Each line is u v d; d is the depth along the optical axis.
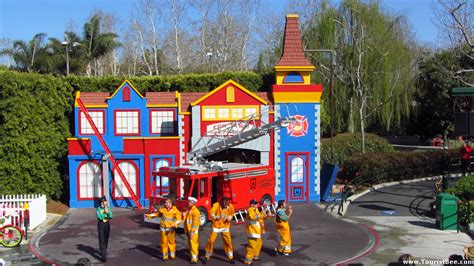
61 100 24.73
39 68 52.28
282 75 23.88
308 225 18.47
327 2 40.25
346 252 14.73
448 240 15.91
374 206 21.67
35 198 19.67
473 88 19.34
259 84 28.44
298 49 24.09
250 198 19.50
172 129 24.52
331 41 39.22
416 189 25.62
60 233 17.92
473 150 30.81
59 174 23.83
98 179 23.14
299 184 23.64
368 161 27.34
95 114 24.47
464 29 25.97
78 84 27.62
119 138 24.25
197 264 13.77
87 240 16.84
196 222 13.81
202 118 23.19
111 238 16.92
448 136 55.19
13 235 16.11
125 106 24.33
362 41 36.03
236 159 24.17
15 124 21.97
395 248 15.05
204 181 18.00
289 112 23.58
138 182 23.17
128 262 14.09
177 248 15.50
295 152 23.61
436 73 50.03
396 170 27.98
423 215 19.80
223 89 23.25
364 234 16.89
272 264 13.62
